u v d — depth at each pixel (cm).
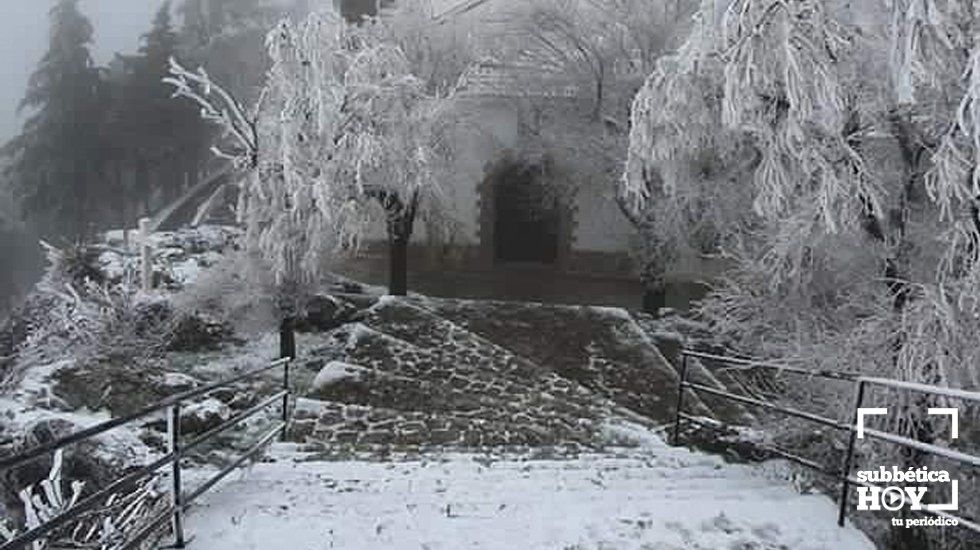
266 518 454
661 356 1304
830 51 681
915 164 747
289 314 1301
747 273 986
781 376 891
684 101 772
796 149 704
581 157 1844
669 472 652
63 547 411
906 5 607
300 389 1152
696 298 2061
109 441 727
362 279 2108
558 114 1897
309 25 1269
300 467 658
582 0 1838
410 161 1481
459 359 1199
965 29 629
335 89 1268
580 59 1858
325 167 1272
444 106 1617
